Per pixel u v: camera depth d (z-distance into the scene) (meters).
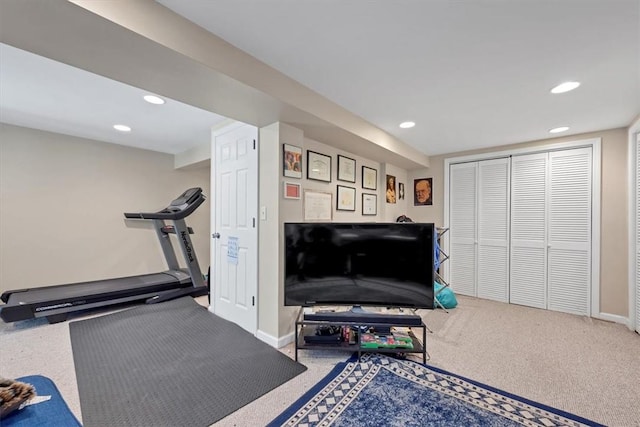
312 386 1.83
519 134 3.26
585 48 1.61
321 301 2.32
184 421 1.51
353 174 3.53
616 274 3.00
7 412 1.06
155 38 1.27
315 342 2.22
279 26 1.45
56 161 3.58
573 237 3.26
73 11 1.08
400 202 4.49
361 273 2.32
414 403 1.67
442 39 1.55
